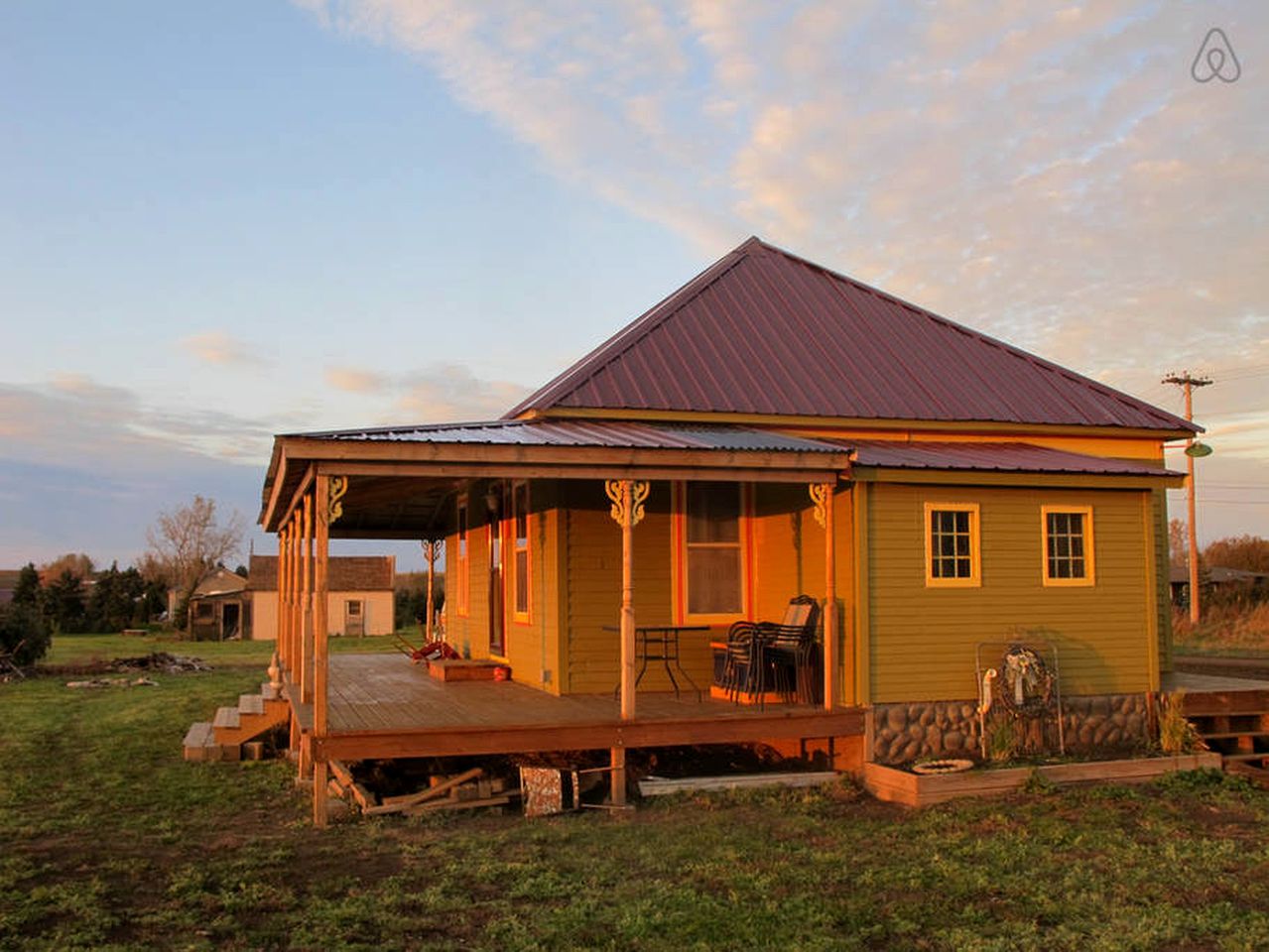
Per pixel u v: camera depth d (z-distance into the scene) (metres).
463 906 7.11
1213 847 8.61
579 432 11.41
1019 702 11.55
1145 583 12.61
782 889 7.60
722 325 15.27
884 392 14.30
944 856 8.45
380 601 56.25
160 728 17.14
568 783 10.77
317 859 8.37
